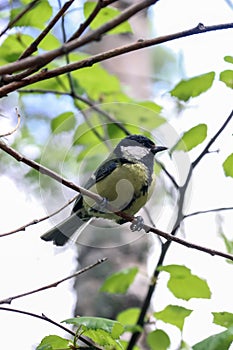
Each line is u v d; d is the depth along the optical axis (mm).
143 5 5254
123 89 13414
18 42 10422
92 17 6242
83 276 12492
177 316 9039
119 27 9969
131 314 9766
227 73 9500
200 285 9117
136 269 9594
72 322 7922
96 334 8273
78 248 12727
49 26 6789
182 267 9023
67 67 6621
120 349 8328
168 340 8945
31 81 6648
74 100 12703
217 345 7926
